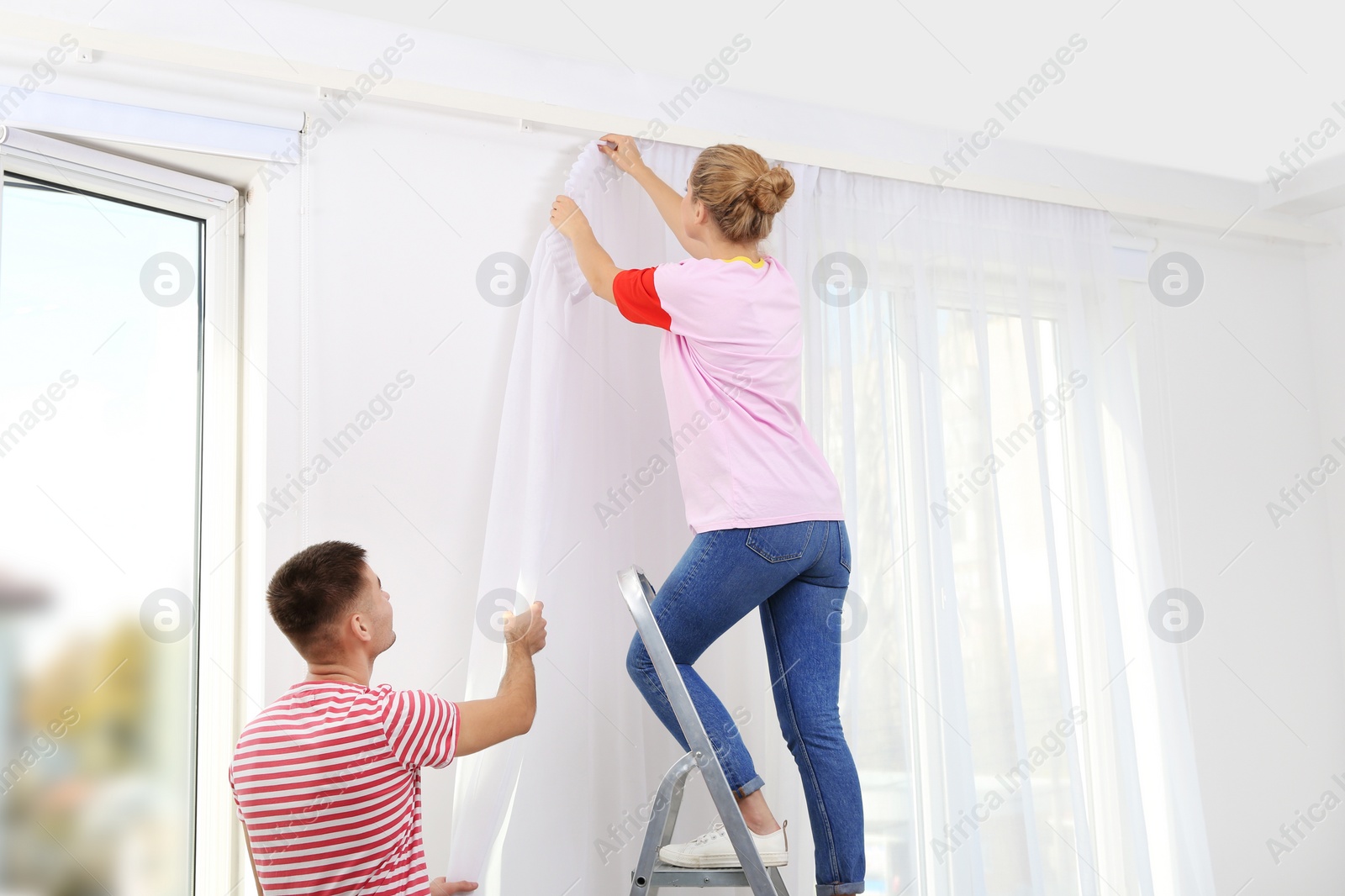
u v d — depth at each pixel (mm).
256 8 2125
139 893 2123
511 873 2053
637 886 1697
